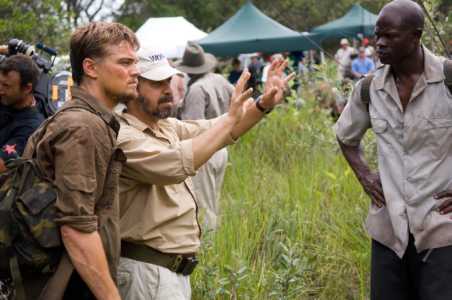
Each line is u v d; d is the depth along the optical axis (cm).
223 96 855
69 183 335
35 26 1065
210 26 2895
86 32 362
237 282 532
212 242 587
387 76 452
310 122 1105
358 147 482
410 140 445
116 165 355
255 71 1636
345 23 1284
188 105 835
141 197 404
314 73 1214
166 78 411
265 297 563
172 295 404
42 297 340
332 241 685
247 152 1033
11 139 483
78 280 351
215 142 392
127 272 404
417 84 441
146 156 390
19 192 341
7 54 537
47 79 523
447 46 630
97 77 362
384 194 454
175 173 389
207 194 676
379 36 442
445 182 442
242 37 1691
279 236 689
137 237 402
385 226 459
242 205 753
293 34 1691
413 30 437
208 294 538
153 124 422
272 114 1126
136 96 378
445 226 439
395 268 456
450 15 632
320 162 916
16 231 338
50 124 348
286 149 1036
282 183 862
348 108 474
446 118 439
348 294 630
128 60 365
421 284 449
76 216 335
